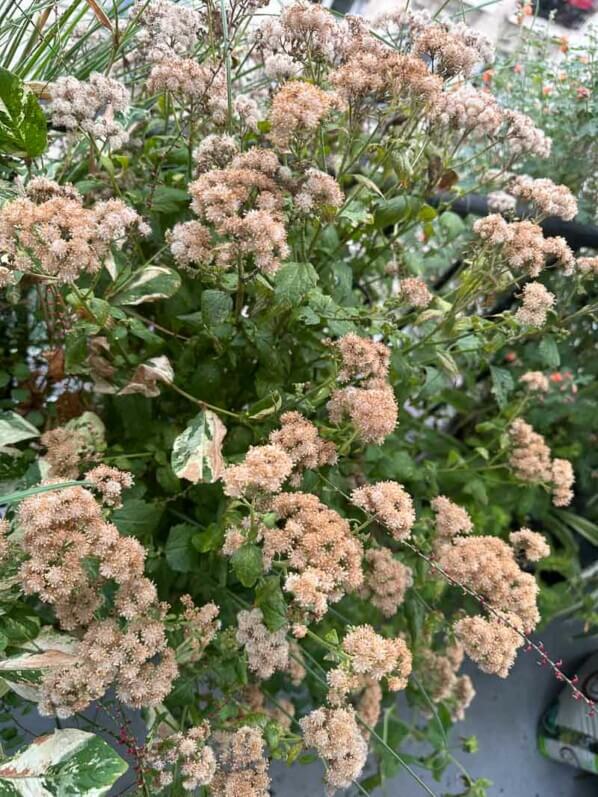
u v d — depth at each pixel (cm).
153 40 50
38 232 37
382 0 72
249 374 55
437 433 75
